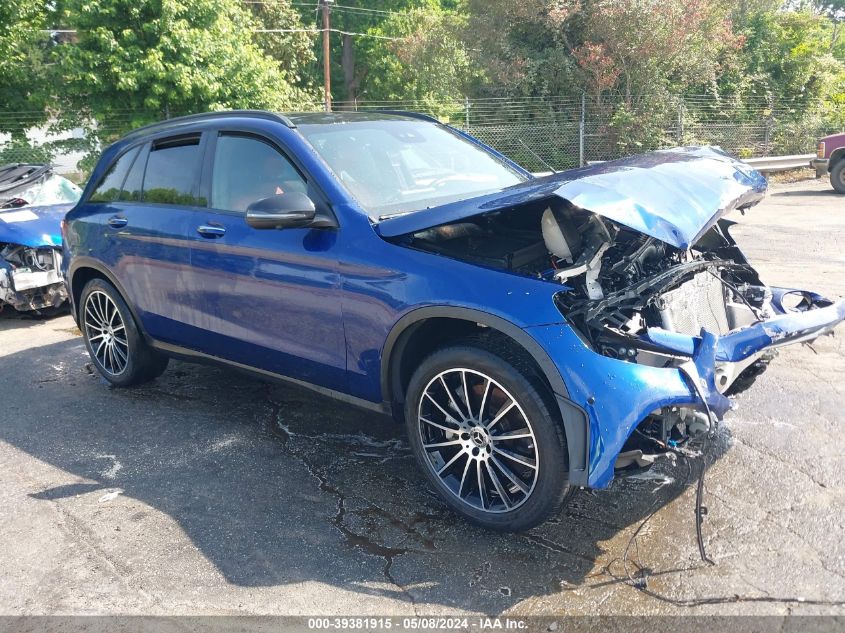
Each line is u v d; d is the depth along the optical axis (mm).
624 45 18406
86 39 14383
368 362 3207
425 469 3088
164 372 5191
